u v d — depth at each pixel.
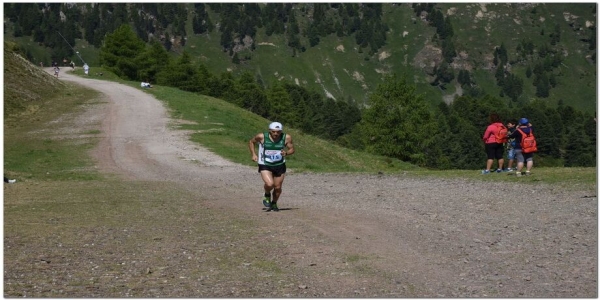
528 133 18.28
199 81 111.00
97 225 11.77
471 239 9.83
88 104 56.34
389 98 54.88
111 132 41.47
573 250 8.85
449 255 8.81
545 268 7.97
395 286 7.30
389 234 10.39
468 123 149.62
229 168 26.75
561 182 16.59
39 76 65.06
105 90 67.50
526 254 8.73
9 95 53.88
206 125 45.12
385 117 54.53
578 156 135.88
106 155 32.31
